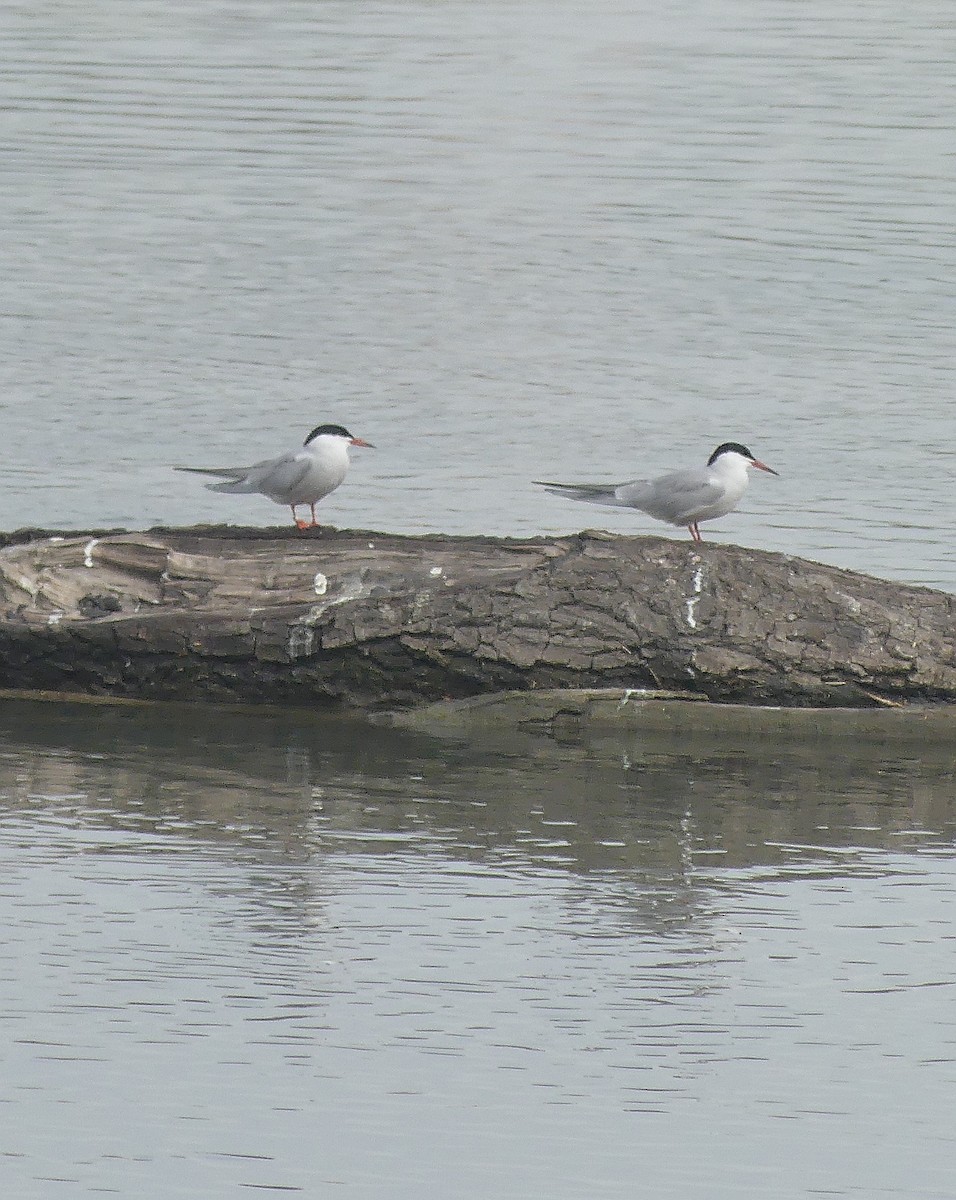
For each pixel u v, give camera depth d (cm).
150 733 1562
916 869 1333
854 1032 1105
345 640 1545
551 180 3278
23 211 3122
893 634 1541
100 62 3866
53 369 2527
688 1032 1101
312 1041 1080
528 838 1373
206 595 1563
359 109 3619
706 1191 962
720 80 3725
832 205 3130
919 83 3688
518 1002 1128
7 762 1490
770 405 2441
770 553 1573
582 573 1553
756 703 1566
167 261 2942
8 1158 973
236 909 1238
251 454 2270
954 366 2572
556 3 4278
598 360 2595
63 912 1224
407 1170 972
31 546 1581
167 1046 1070
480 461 2250
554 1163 980
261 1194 951
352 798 1441
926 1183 971
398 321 2738
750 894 1284
